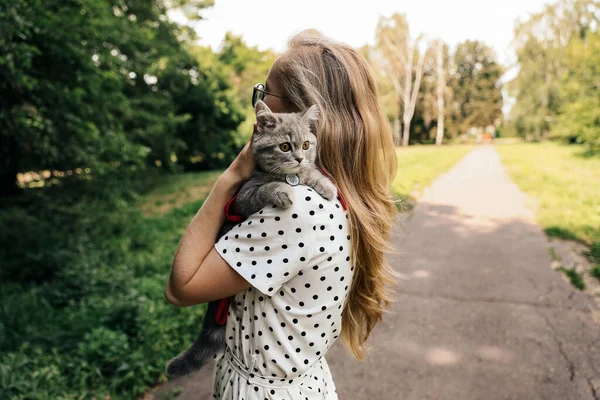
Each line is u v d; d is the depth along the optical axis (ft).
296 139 4.79
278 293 4.22
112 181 27.48
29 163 22.89
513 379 10.92
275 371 4.39
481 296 15.84
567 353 11.96
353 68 4.96
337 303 4.46
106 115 24.88
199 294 4.21
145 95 53.01
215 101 73.67
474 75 168.04
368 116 4.90
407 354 12.24
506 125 183.52
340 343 13.03
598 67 63.93
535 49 126.93
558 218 26.50
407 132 147.23
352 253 4.59
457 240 23.44
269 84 5.43
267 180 4.99
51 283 18.48
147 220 32.17
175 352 12.60
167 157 60.03
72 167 23.18
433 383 10.89
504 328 13.44
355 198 4.74
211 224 4.42
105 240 24.49
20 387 10.44
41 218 23.26
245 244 4.17
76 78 20.77
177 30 64.54
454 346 12.57
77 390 10.89
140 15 51.75
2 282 18.08
